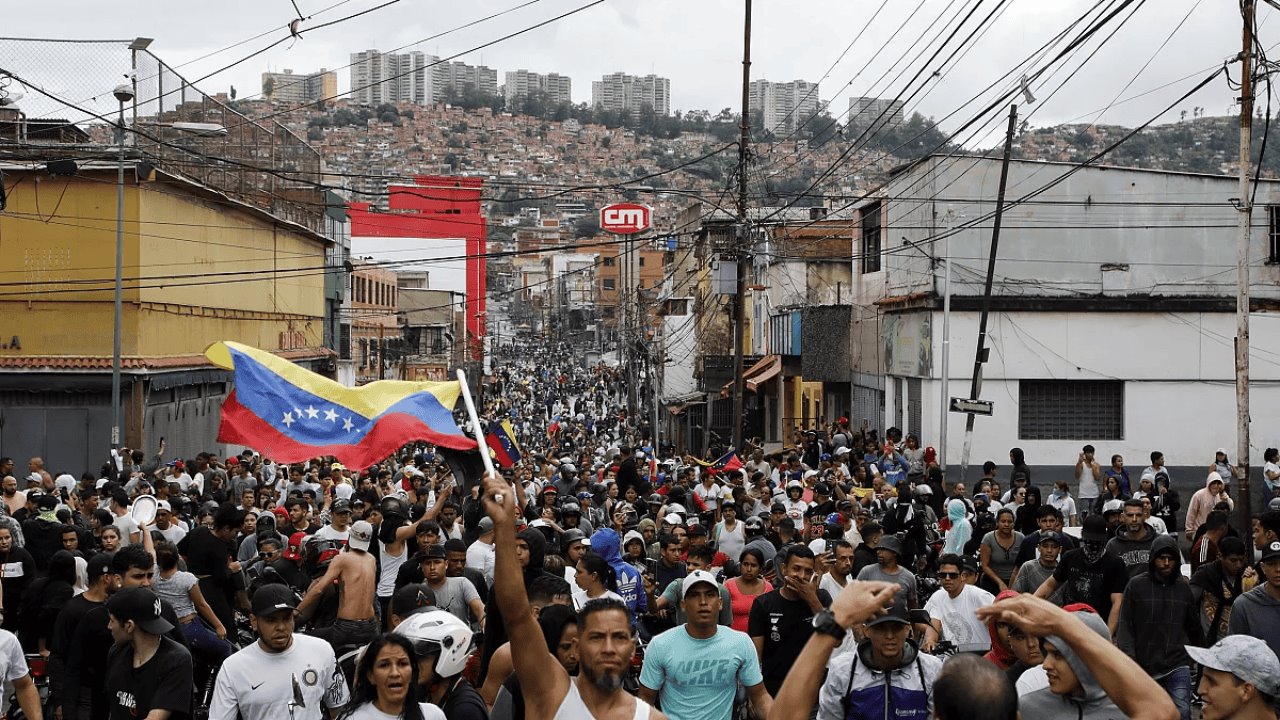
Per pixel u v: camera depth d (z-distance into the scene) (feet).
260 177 140.15
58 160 95.81
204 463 79.87
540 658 17.37
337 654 31.48
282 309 150.71
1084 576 37.27
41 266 103.40
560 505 57.26
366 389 27.50
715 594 24.32
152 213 106.52
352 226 296.92
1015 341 107.55
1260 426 107.45
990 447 107.45
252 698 23.52
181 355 114.73
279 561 42.11
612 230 262.67
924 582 46.14
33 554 43.19
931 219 109.81
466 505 47.83
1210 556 44.24
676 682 24.35
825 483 65.72
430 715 20.75
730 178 118.11
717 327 182.19
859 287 136.05
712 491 66.49
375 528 42.88
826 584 36.40
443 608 33.37
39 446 102.94
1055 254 109.70
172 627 26.50
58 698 29.37
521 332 598.34
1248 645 18.48
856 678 20.61
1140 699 13.37
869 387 130.52
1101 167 109.40
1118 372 107.34
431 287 299.58
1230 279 109.50
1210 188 109.60
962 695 12.57
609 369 341.21
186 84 104.27
